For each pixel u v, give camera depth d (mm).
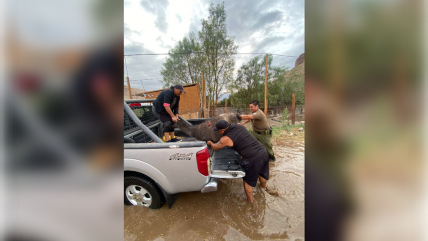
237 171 2326
